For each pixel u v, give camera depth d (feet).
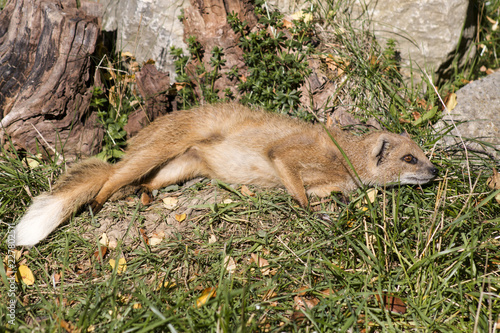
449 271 11.49
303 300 10.99
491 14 23.06
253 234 13.25
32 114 15.10
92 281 11.89
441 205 13.61
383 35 19.93
